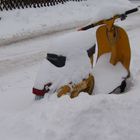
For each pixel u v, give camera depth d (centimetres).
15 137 371
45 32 1149
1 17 1339
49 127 367
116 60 524
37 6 1515
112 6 494
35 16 1409
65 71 455
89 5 1725
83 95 416
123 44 515
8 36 1096
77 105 390
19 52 904
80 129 362
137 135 368
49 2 1573
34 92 452
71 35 483
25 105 477
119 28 508
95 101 398
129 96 440
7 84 639
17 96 545
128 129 374
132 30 1073
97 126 370
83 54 473
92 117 378
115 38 509
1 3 1409
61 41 466
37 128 374
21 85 625
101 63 530
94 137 358
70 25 1277
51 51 461
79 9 1617
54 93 447
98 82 496
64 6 1600
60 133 354
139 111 407
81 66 468
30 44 991
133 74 559
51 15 1454
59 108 390
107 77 504
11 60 826
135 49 779
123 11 494
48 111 396
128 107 411
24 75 699
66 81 451
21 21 1331
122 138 360
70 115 374
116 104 409
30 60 823
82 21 1368
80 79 462
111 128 371
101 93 475
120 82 495
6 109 468
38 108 418
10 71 739
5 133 382
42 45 974
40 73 457
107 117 385
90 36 489
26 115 412
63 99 411
